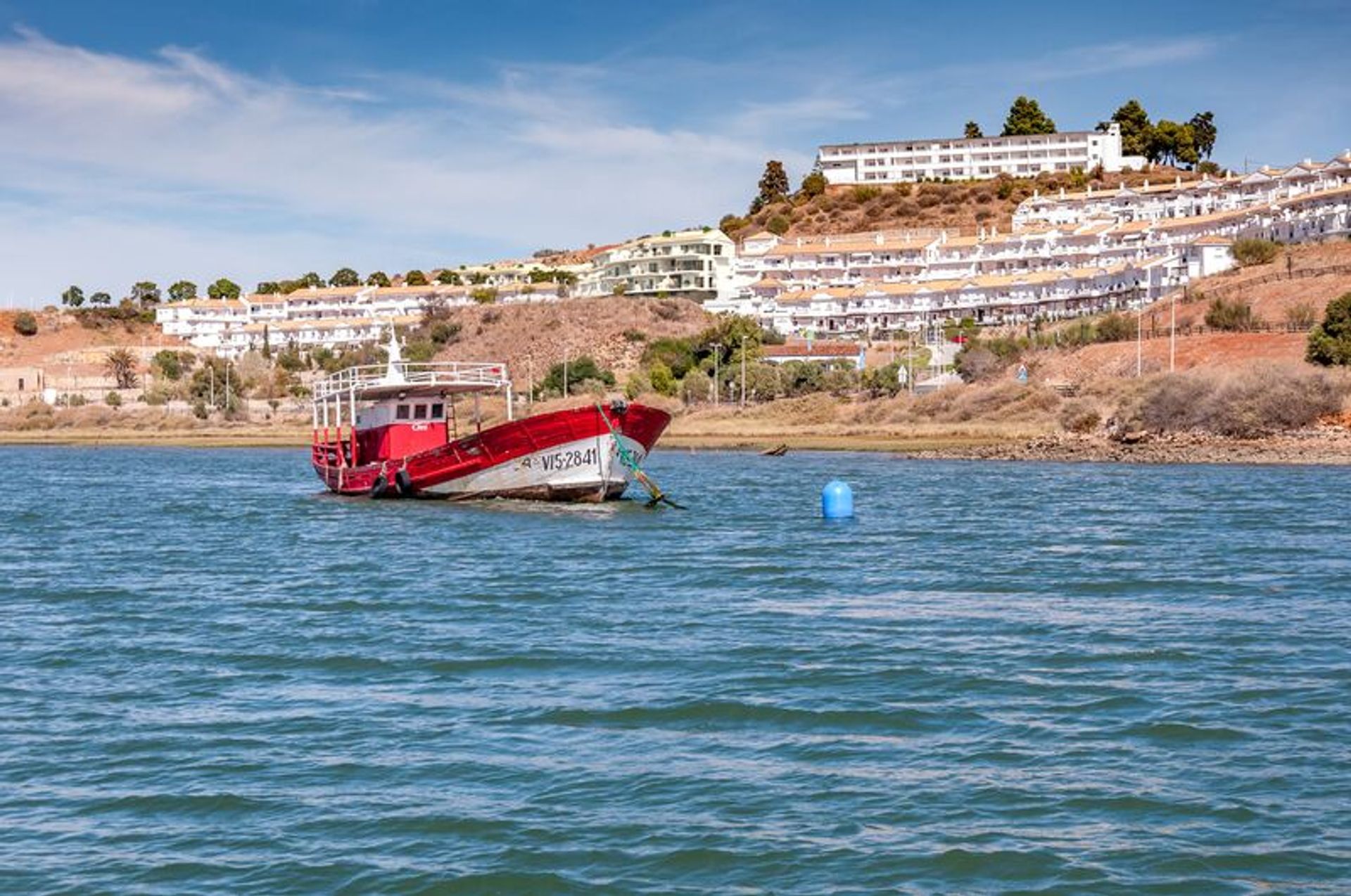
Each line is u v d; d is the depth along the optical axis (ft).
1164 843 60.85
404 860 60.54
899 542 168.45
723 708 83.66
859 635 106.32
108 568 158.92
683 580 138.62
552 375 565.94
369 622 116.88
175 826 65.31
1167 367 415.44
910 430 416.67
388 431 235.40
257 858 61.16
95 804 68.59
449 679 93.40
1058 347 479.00
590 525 191.62
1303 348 398.01
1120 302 585.63
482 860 60.23
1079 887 56.65
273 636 111.14
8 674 98.22
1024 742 75.61
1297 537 165.99
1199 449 320.09
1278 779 68.69
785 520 196.44
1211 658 95.91
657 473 306.55
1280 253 535.60
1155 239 643.86
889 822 63.82
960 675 91.25
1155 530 175.63
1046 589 128.67
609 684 90.53
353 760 74.49
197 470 363.76
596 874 58.65
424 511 216.13
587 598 127.54
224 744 78.13
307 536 188.24
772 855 60.23
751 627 110.73
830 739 77.00
